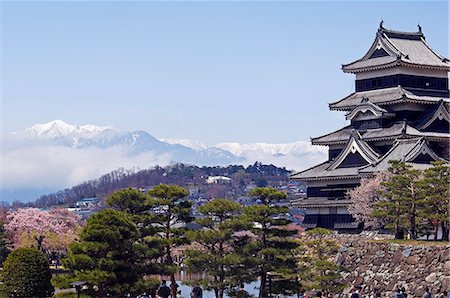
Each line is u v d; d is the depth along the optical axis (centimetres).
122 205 11550
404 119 17638
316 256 13538
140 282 10338
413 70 18450
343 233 16038
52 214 17712
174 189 11731
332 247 12719
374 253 13550
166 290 11381
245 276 11319
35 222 17050
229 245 11725
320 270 12006
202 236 11206
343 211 16788
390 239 13838
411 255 12769
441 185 13175
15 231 16975
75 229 17850
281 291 11550
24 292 10088
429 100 18062
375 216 14000
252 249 11444
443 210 13250
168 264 11362
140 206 11550
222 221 11669
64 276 10125
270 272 11831
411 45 18812
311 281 12112
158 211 12131
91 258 10144
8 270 10200
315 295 12331
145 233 11362
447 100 18325
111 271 10094
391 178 13925
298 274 11819
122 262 10262
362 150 16975
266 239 11844
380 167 16075
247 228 11488
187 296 12625
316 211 17350
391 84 18450
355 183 16938
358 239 14688
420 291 12356
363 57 18912
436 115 17788
